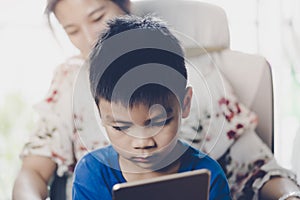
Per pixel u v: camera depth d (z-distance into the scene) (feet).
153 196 2.28
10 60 5.31
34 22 5.26
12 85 5.36
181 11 4.15
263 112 4.37
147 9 4.09
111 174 2.87
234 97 4.10
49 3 4.34
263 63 4.37
